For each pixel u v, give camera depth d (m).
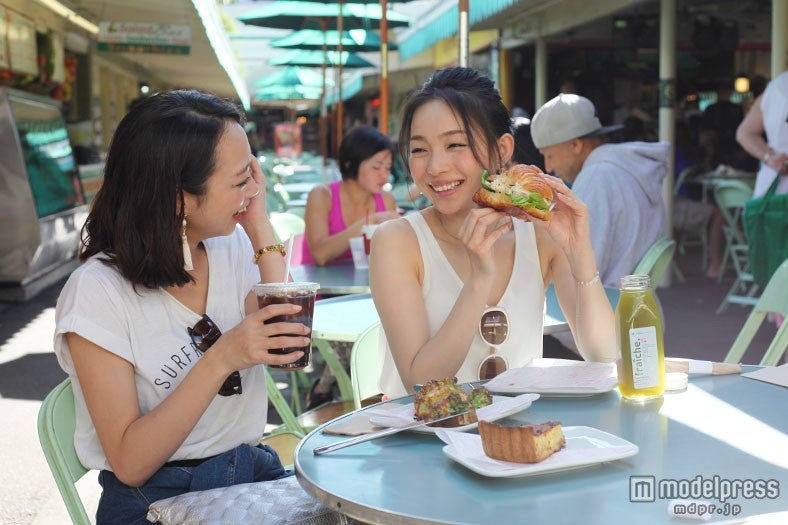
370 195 5.60
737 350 3.21
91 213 2.18
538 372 2.34
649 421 1.99
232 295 2.30
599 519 1.48
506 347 2.67
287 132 28.28
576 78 15.29
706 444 1.83
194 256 2.27
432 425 1.96
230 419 2.25
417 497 1.60
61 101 15.19
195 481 2.13
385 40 8.13
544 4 11.66
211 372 1.99
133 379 2.10
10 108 9.25
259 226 2.43
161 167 2.07
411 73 20.92
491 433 1.73
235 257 2.36
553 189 2.42
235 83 18.69
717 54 15.29
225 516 1.99
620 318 2.17
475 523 1.48
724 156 12.02
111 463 2.05
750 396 2.15
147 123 2.09
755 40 12.82
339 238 5.34
